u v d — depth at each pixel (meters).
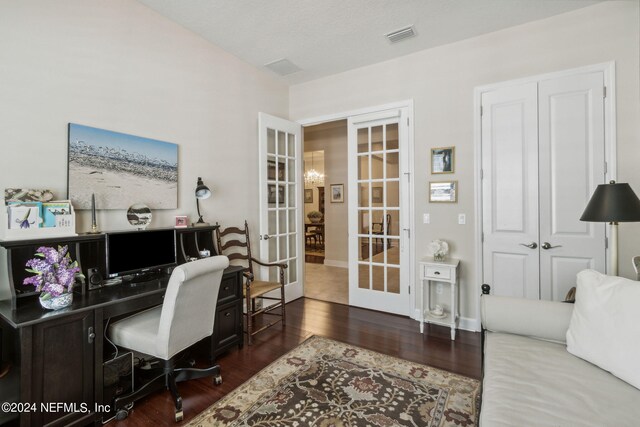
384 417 1.75
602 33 2.48
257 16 2.64
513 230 2.83
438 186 3.16
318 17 2.65
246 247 3.38
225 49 3.20
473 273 3.00
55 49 2.00
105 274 2.11
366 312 3.55
